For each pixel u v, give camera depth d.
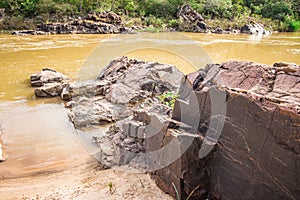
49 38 22.92
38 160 4.63
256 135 2.64
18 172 4.25
